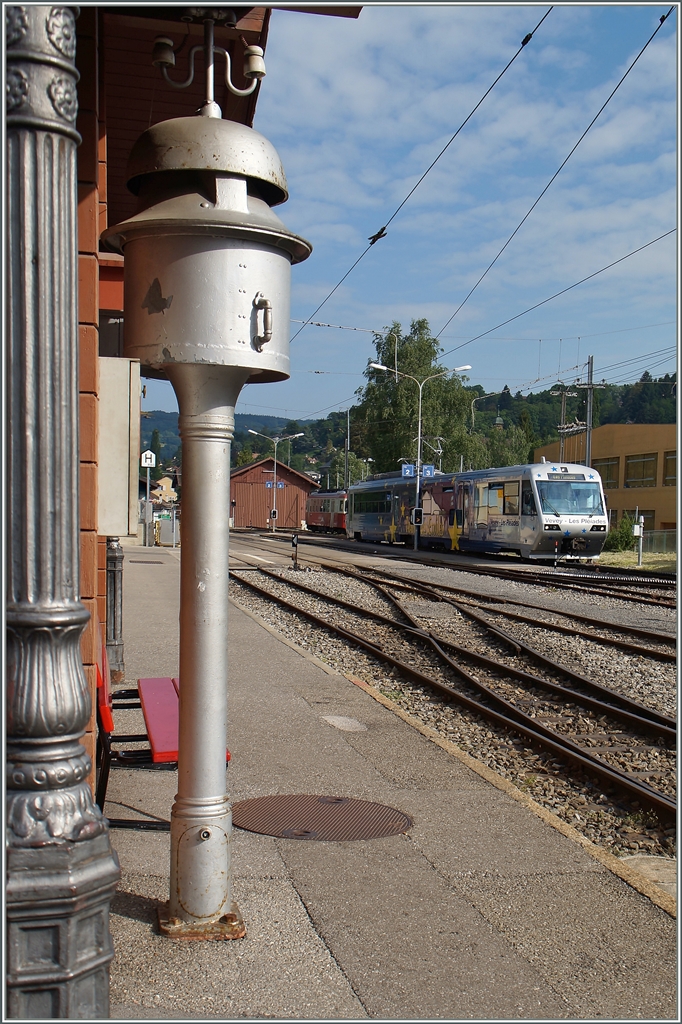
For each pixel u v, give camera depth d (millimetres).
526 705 10172
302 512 99000
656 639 14414
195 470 3861
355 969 3678
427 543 42844
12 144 2668
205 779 3963
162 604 15742
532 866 4867
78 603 2801
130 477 4273
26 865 2672
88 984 2768
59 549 2740
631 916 4297
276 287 3910
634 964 3832
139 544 39656
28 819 2707
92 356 4789
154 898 4281
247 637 12844
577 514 32062
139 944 3805
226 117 9234
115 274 8734
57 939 2697
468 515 37281
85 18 4707
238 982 3537
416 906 4312
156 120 9711
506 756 8266
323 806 5770
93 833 2771
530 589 23031
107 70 8367
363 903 4316
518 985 3613
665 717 9234
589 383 51656
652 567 33156
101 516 4262
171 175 3848
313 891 4438
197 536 3865
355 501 55094
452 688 10992
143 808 5629
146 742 7148
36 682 2723
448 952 3865
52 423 2717
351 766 6695
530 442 128500
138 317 3828
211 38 4074
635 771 7898
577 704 10219
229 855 4023
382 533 49469
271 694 9094
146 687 6480
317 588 22250
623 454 61562
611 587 23750
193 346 3738
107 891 2793
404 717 8273
